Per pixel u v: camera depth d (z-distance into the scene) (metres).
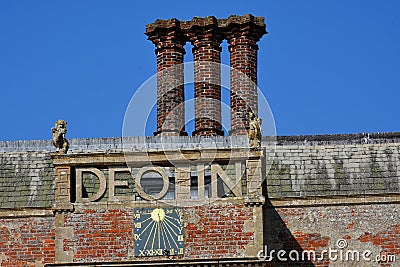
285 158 47.78
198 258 43.62
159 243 44.06
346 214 46.34
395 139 48.34
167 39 51.25
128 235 44.19
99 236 44.25
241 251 43.88
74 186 44.81
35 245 45.84
